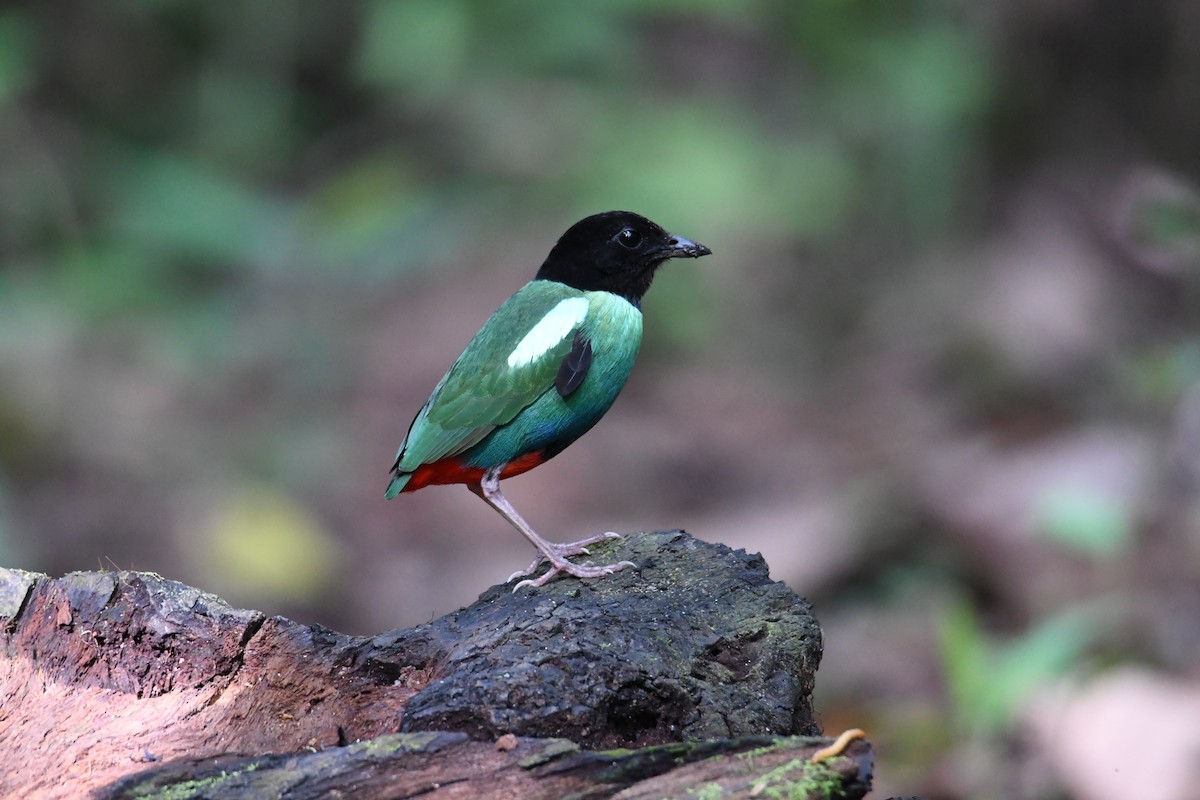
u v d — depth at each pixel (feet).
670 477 47.01
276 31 62.28
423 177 58.65
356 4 62.54
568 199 54.80
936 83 56.80
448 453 23.08
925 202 58.59
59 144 58.90
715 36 60.64
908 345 55.52
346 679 17.34
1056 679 32.07
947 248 58.44
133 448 47.80
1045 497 39.75
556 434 23.66
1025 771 29.73
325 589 42.45
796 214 56.13
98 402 49.88
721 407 51.83
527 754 14.67
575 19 56.95
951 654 29.86
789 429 50.83
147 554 42.86
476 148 57.47
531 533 22.16
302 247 56.80
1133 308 52.60
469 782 14.34
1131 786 28.35
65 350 51.67
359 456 48.03
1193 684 31.63
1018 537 39.40
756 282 58.03
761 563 19.95
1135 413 45.44
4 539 41.52
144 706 17.13
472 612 18.43
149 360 52.70
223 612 17.80
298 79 63.93
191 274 57.00
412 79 58.18
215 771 15.56
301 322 53.57
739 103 59.88
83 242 57.11
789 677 17.46
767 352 55.72
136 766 15.93
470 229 55.57
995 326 53.57
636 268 24.45
